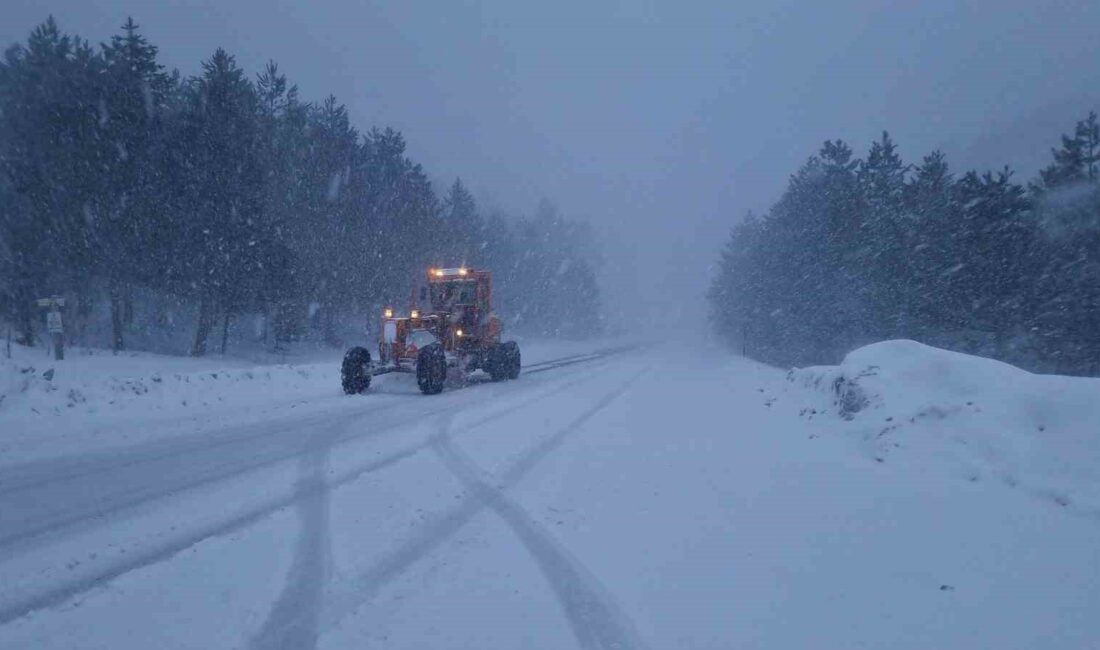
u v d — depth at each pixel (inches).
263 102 1368.1
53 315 833.5
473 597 218.4
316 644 185.8
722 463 406.9
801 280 1599.4
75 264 1084.5
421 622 200.5
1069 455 316.5
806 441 456.4
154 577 227.5
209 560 243.3
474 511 309.3
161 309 1364.4
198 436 475.2
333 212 1439.5
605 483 363.3
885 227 1254.3
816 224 1589.6
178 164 1141.1
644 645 189.0
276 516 294.8
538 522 295.1
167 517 291.9
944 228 1149.1
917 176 1310.3
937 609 204.4
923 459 366.3
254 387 729.6
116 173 1066.1
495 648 186.7
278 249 1227.9
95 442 448.8
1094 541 250.2
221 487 340.5
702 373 1122.7
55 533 270.4
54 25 1062.4
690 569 242.4
